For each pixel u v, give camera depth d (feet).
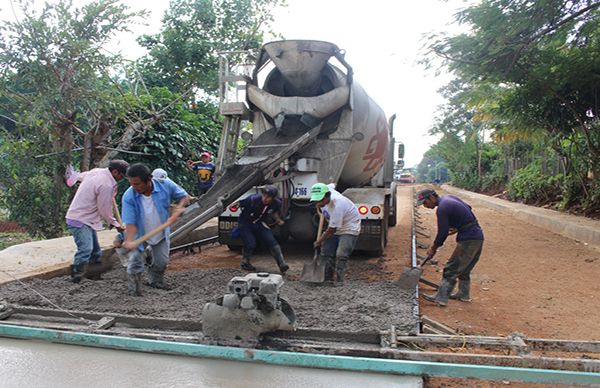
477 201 78.07
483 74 39.11
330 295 17.80
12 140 29.35
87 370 11.32
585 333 16.28
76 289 17.80
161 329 14.02
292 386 10.61
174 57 55.11
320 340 13.23
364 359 11.08
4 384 10.65
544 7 31.96
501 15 33.19
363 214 26.30
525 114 45.70
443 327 14.96
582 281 23.86
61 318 14.62
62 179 30.63
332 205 19.70
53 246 24.25
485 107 52.70
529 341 12.55
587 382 10.21
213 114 53.01
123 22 29.55
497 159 102.83
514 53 36.24
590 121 44.14
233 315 12.17
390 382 10.78
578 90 40.96
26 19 26.73
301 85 25.68
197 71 53.21
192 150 40.78
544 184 59.52
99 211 19.29
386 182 37.11
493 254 31.09
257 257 27.96
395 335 12.87
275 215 23.62
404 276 19.16
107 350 12.42
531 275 25.12
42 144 29.58
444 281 19.19
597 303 19.98
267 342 12.38
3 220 37.78
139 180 16.89
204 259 27.50
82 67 28.27
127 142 34.17
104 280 19.70
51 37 27.14
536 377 10.39
